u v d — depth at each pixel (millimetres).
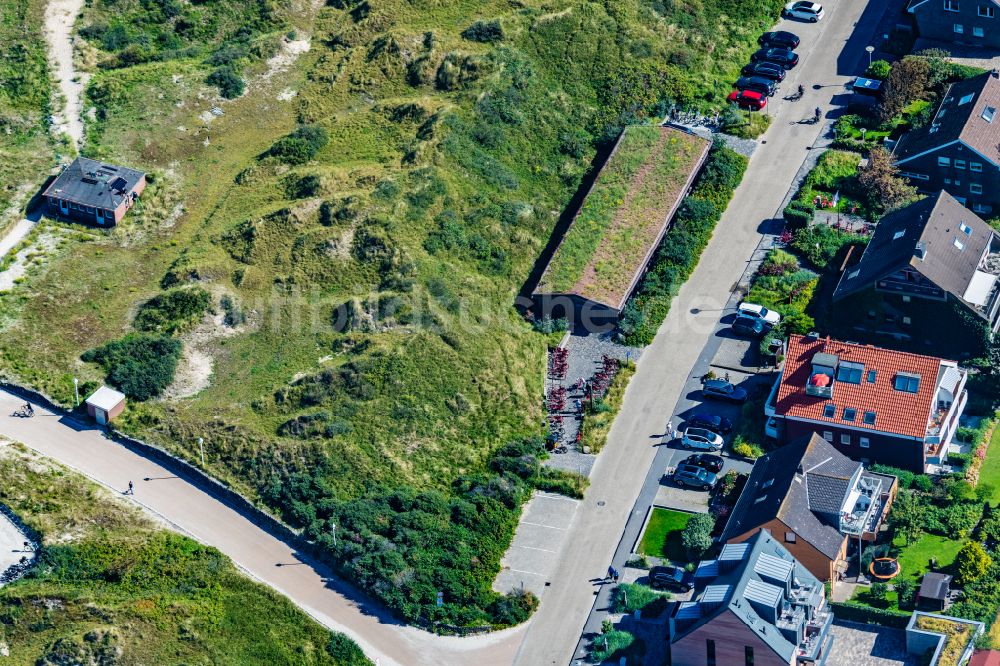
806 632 111250
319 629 117625
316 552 123250
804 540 115500
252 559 122875
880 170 146250
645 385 135250
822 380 125500
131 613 117188
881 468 124562
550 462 130000
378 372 133625
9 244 147625
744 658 109125
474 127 154750
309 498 125938
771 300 140125
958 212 137125
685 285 142750
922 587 115062
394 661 116000
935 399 124938
